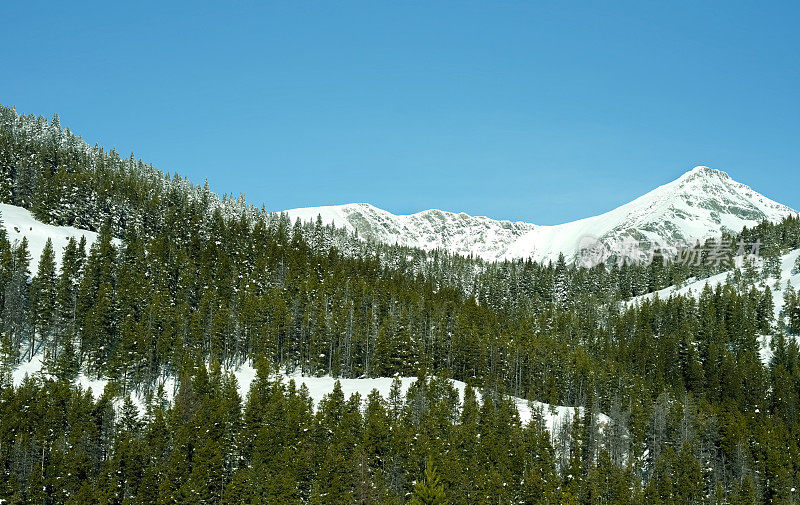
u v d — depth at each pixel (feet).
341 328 558.56
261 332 540.11
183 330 514.27
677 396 561.43
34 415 383.24
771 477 428.97
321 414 401.70
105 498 337.72
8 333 482.69
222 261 637.30
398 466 357.00
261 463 361.71
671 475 412.98
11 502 342.85
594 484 374.22
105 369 473.67
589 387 532.73
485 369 553.64
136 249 611.88
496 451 384.27
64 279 516.73
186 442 368.27
